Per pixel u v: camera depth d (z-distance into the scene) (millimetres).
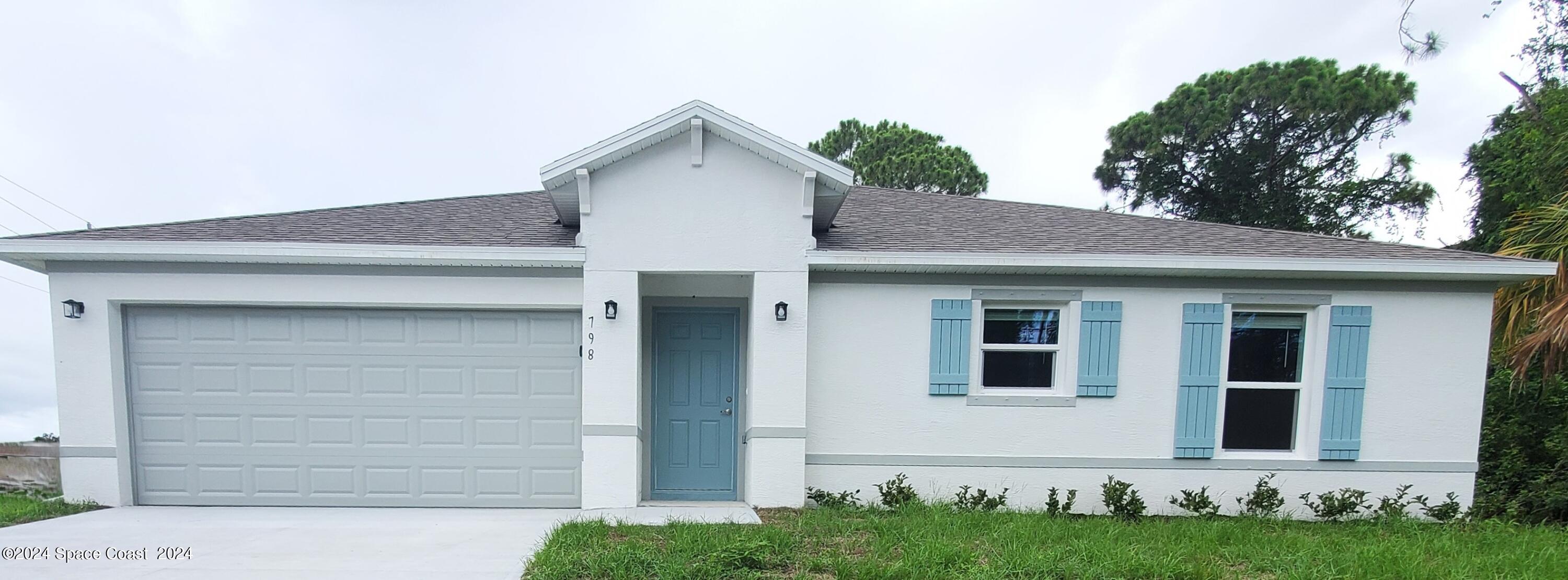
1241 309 6250
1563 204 6570
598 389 5801
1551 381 6863
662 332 6676
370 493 6043
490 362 6086
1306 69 18188
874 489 6172
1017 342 6320
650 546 4242
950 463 6188
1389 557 4129
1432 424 6113
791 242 5863
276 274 5750
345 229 6355
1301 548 4445
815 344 6141
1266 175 19641
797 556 4102
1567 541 4871
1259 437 6301
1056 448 6211
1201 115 19422
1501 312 6910
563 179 5660
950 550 4066
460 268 5871
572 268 5918
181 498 5953
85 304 5680
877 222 7516
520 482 6105
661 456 6684
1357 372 6121
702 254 5812
